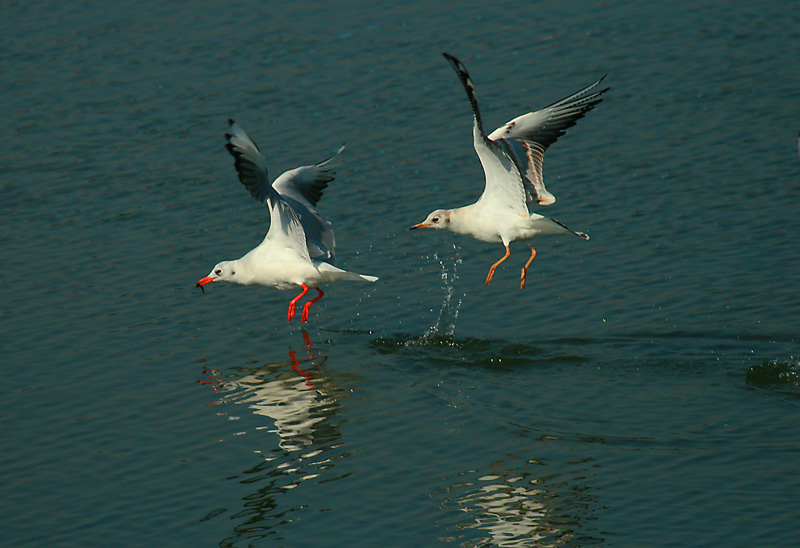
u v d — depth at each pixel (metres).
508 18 29.58
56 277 18.23
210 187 21.73
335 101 25.16
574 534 10.57
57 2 32.53
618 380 14.27
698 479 11.51
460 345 15.60
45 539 10.98
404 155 22.48
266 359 15.38
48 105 25.73
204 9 31.42
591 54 26.95
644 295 16.78
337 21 29.95
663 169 21.27
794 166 20.73
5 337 16.14
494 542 10.50
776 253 17.61
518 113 23.64
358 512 11.19
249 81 26.47
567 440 12.56
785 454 11.98
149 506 11.53
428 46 27.95
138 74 27.20
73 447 12.95
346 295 17.58
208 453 12.66
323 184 16.27
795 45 26.72
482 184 21.05
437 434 12.87
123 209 20.88
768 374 14.16
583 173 21.48
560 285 17.44
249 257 15.71
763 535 10.38
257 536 10.80
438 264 18.50
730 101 24.00
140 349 15.76
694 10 29.52
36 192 21.67
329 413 13.57
